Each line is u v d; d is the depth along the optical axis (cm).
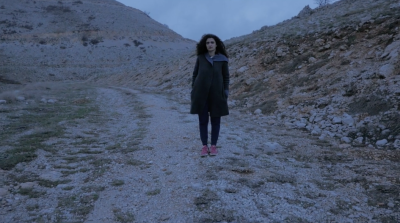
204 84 407
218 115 421
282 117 854
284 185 338
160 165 405
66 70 6103
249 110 1023
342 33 1360
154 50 7575
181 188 321
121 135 643
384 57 881
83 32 7938
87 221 253
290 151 508
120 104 1294
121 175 370
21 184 329
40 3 9806
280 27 2258
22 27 7856
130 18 9650
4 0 9288
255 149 509
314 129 680
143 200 296
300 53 1423
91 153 487
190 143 523
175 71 2619
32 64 6075
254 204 285
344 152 501
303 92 990
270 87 1209
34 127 679
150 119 843
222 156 442
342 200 303
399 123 553
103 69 6322
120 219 257
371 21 1293
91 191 320
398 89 646
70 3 10288
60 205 284
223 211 267
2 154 441
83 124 760
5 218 251
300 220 258
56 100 1322
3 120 758
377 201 301
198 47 416
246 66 1611
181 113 953
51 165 410
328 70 1055
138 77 3369
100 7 10231
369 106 670
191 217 258
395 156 459
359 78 829
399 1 1531
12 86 3041
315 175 383
